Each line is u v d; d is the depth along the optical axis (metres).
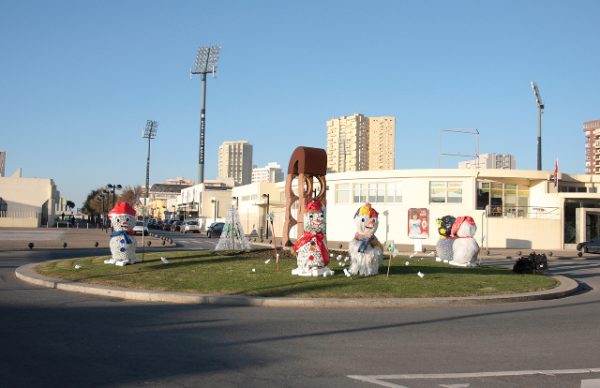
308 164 19.81
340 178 47.47
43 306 11.63
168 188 152.75
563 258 32.88
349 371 6.77
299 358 7.40
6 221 70.56
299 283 14.16
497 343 8.55
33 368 6.71
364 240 15.75
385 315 11.20
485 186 43.00
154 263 18.05
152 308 11.63
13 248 29.09
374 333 9.23
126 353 7.54
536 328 9.88
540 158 49.28
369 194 45.97
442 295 13.35
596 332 9.53
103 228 71.19
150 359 7.23
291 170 21.47
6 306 11.55
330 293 13.02
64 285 14.30
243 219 69.62
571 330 9.70
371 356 7.58
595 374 6.81
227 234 24.11
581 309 12.35
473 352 7.91
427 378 6.51
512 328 9.86
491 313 11.64
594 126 142.12
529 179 43.66
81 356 7.34
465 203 42.69
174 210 115.00
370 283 14.37
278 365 7.03
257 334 8.98
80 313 10.83
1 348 7.75
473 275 16.91
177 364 7.00
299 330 9.37
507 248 41.09
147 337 8.62
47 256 25.09
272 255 20.44
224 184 113.88
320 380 6.38
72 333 8.83
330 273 15.51
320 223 15.58
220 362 7.13
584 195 40.59
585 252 36.94
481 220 40.34
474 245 21.08
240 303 12.30
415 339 8.77
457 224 21.61
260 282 14.29
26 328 9.20
